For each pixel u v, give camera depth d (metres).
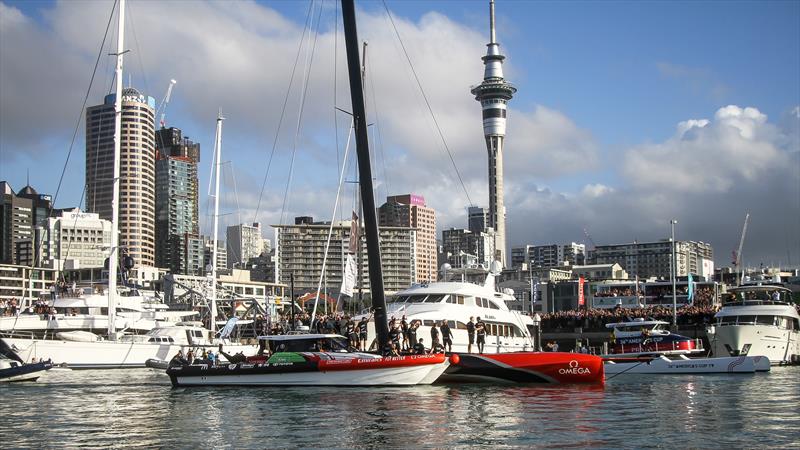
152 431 28.03
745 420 29.66
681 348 63.00
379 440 25.62
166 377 52.47
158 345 64.19
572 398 36.41
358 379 40.31
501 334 51.12
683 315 88.69
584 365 42.41
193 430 28.06
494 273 55.28
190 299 105.88
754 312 64.88
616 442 25.03
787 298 71.12
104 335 68.38
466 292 49.66
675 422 29.08
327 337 42.59
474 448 24.17
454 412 31.48
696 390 40.81
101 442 26.05
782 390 40.94
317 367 40.56
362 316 49.47
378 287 38.56
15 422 30.47
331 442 25.44
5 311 71.62
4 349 53.06
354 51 38.69
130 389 42.94
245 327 92.31
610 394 38.38
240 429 28.08
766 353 63.50
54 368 59.91
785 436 26.12
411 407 32.97
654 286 129.00
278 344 42.84
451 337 44.16
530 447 24.27
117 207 64.12
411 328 42.81
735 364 52.41
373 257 38.41
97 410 33.75
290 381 41.12
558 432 26.84
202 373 42.53
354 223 53.81
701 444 24.75
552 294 161.25
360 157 38.38
